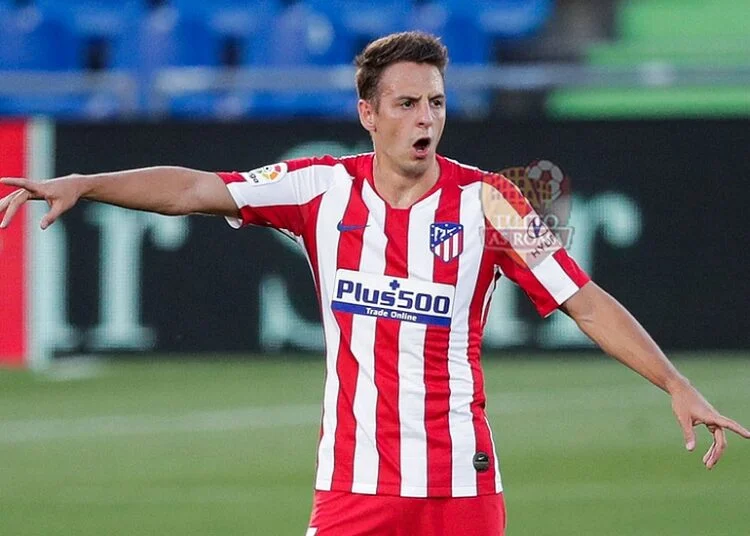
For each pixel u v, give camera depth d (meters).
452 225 15.18
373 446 14.99
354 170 15.57
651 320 40.06
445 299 15.08
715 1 58.88
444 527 15.00
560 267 15.23
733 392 35.81
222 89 42.81
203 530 25.30
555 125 39.44
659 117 39.59
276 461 30.61
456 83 42.25
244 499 27.50
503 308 40.50
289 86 42.72
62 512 26.67
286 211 15.56
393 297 15.11
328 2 54.09
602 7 56.75
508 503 27.06
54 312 40.69
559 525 25.53
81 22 54.59
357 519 14.99
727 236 39.88
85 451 31.66
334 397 15.23
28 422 34.53
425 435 14.94
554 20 56.44
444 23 54.28
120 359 40.88
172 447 31.98
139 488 28.52
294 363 40.62
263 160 39.50
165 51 53.31
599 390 37.12
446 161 15.57
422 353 15.01
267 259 40.50
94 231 40.50
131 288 40.66
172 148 39.56
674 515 26.17
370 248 15.20
